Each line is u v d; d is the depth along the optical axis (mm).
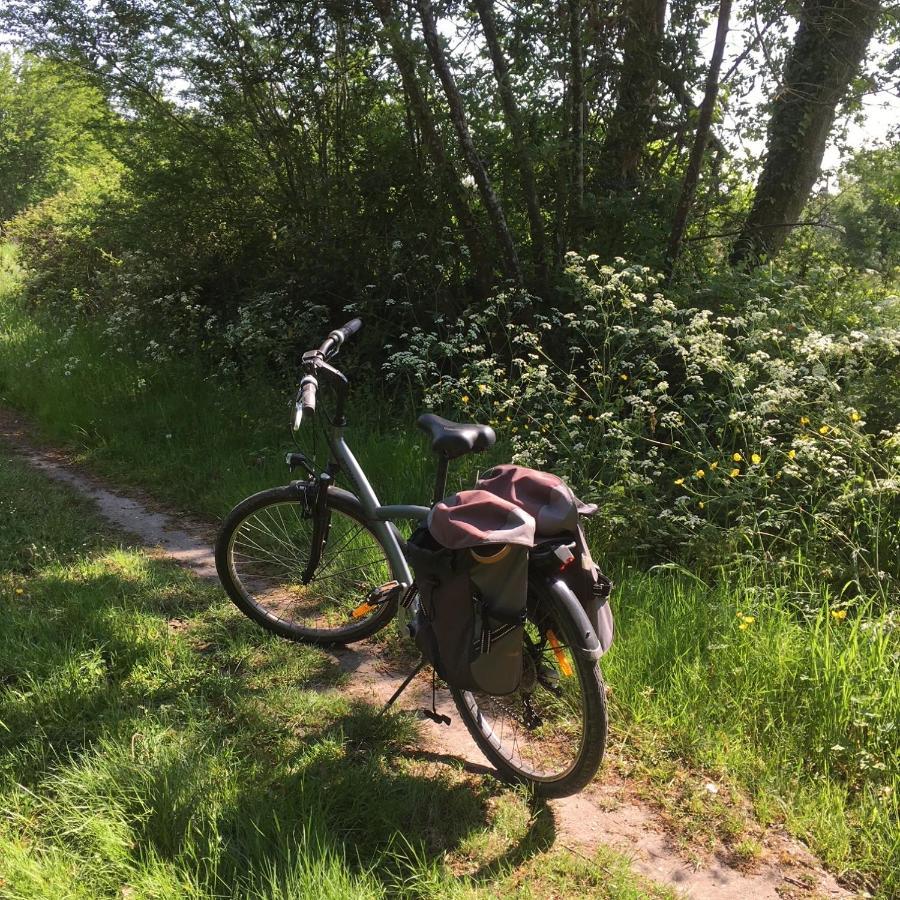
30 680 3025
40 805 2445
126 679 3219
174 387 7895
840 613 3275
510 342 6043
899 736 2756
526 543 2219
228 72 8391
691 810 2611
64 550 4570
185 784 2514
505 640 2352
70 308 12211
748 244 7660
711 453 4445
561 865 2361
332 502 3404
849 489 3939
